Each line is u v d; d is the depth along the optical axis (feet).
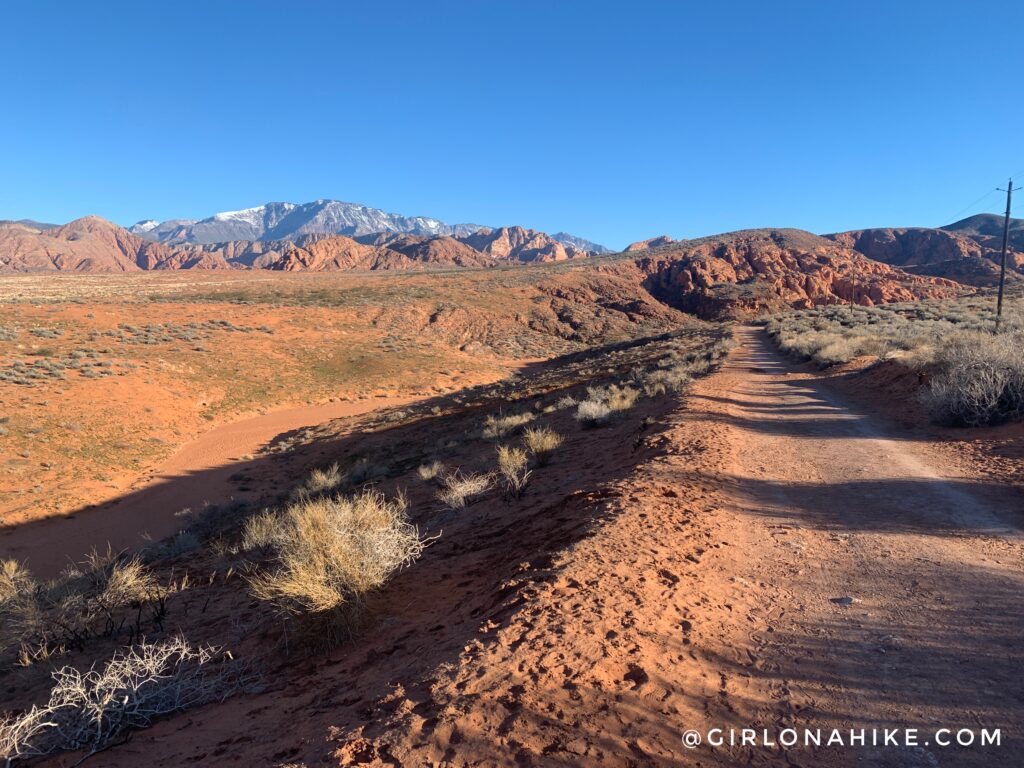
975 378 40.57
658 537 20.75
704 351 127.24
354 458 92.94
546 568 17.98
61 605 25.27
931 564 18.34
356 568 17.85
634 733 9.92
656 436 40.83
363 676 13.57
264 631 19.06
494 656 12.52
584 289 395.75
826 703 11.09
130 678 13.83
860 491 27.89
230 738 11.72
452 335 281.95
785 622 14.84
